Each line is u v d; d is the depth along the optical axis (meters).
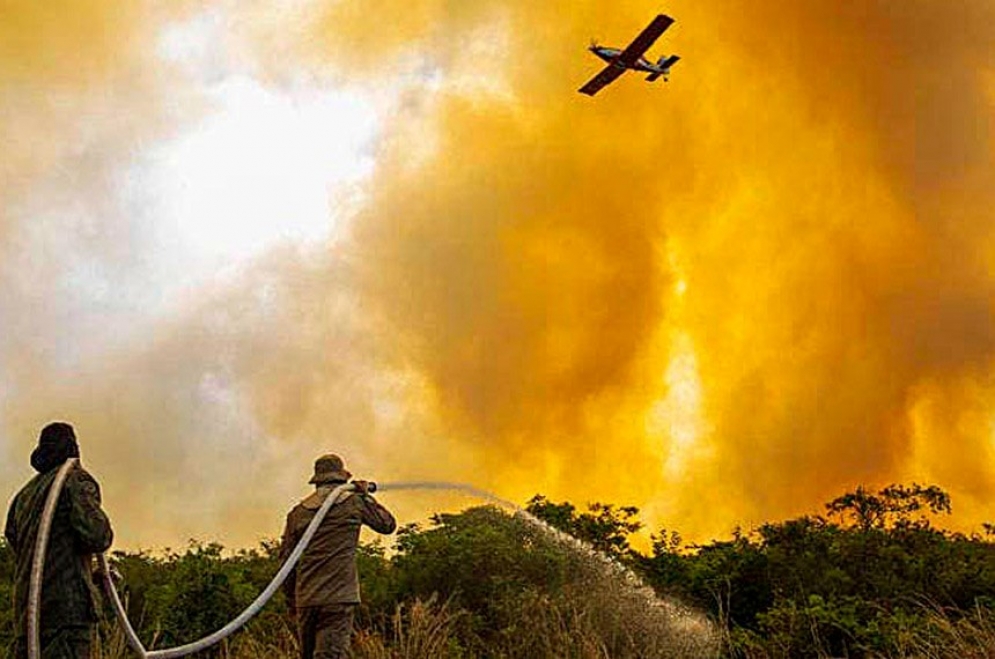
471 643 12.50
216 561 13.90
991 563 14.97
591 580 13.45
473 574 13.65
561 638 12.10
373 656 11.43
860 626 13.16
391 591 13.81
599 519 15.76
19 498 7.23
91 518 7.00
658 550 15.90
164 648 12.22
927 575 14.57
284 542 9.26
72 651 6.93
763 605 14.78
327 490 9.34
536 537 14.23
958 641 11.59
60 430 7.43
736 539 15.91
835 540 15.35
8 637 11.04
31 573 6.70
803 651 13.05
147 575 14.32
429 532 14.58
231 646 12.20
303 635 9.11
